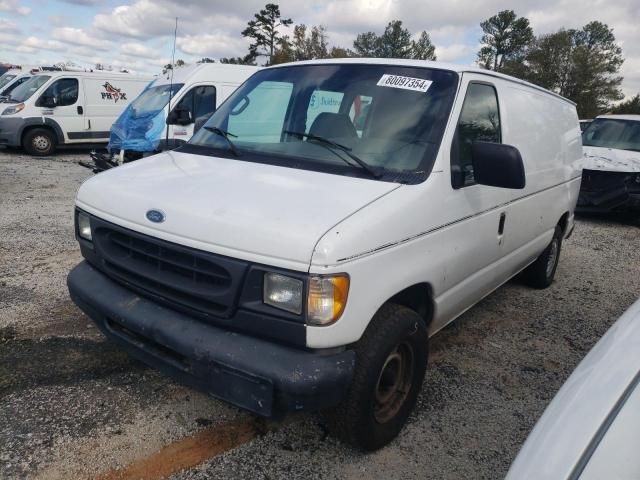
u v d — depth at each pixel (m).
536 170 4.54
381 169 2.99
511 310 5.25
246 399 2.42
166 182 2.97
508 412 3.46
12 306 4.43
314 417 3.21
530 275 5.78
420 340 3.00
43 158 13.80
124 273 2.92
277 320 2.37
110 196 2.98
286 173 2.99
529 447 1.56
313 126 3.38
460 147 3.29
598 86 62.97
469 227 3.38
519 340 4.57
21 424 2.95
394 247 2.63
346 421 2.68
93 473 2.65
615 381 1.65
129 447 2.85
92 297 2.97
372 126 3.26
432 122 3.20
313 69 3.81
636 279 6.52
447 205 3.08
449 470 2.87
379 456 2.93
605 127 10.83
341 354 2.46
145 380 3.45
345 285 2.35
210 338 2.51
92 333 4.02
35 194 9.02
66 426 2.96
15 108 13.91
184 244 2.56
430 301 3.17
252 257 2.39
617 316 5.26
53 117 14.16
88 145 15.06
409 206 2.76
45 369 3.51
